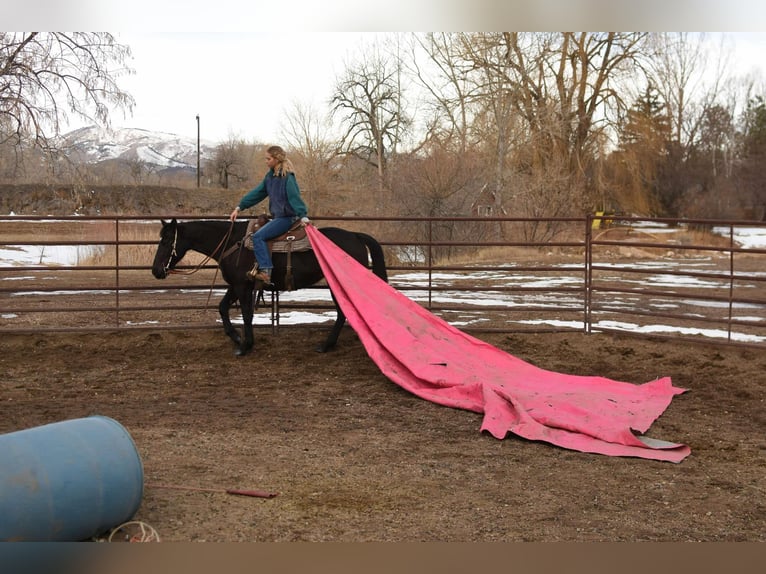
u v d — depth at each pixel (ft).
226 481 16.99
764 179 133.18
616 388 25.68
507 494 16.63
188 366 29.30
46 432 13.65
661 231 102.94
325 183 103.45
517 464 18.75
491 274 61.82
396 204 91.20
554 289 33.81
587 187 103.81
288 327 33.83
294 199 29.25
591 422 21.71
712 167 135.54
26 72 56.49
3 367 28.99
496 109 95.20
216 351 31.37
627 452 19.58
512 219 33.06
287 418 22.66
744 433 21.66
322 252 29.43
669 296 32.09
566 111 101.65
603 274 62.39
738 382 27.14
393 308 28.68
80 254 69.77
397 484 17.13
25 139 59.00
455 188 89.25
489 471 18.17
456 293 49.73
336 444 20.15
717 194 133.59
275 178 29.50
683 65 130.72
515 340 33.37
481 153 94.84
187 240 30.09
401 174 91.66
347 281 28.78
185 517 14.87
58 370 28.66
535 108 98.78
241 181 172.35
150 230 78.95
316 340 32.76
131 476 13.82
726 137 139.13
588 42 104.58
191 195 127.65
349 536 14.20
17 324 36.35
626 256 79.41
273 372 28.48
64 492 12.82
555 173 91.66
